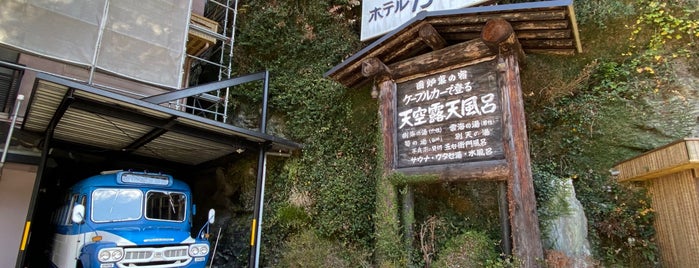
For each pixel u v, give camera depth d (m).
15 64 6.28
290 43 8.90
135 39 7.27
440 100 5.36
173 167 9.07
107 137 6.98
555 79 6.32
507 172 4.52
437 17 5.22
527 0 7.21
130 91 7.64
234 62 9.31
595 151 5.85
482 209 5.82
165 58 7.61
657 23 6.24
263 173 6.88
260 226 6.70
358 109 7.36
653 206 5.12
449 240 5.27
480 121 4.93
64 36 6.47
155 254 5.36
